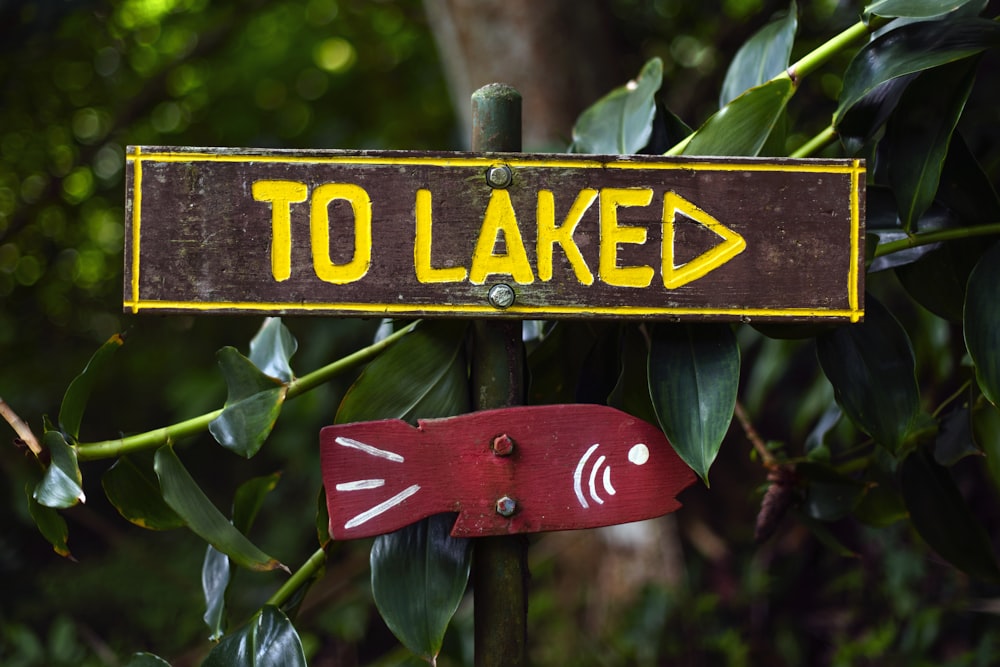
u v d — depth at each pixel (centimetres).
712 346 112
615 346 129
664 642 312
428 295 103
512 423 108
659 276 104
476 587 114
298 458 394
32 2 334
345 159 103
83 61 504
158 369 553
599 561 361
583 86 311
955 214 122
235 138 545
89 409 546
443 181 103
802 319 105
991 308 112
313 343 362
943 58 110
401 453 106
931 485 142
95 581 424
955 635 283
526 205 104
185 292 101
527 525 107
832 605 320
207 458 522
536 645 352
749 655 312
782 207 105
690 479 110
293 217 102
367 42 510
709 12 395
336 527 104
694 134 118
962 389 145
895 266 131
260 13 500
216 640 124
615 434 110
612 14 364
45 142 528
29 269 548
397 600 111
